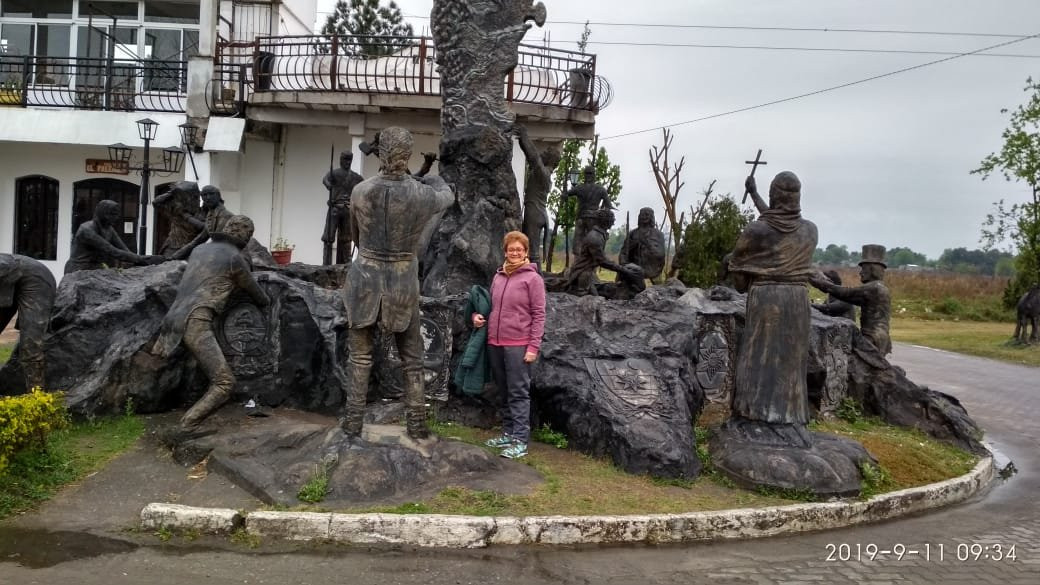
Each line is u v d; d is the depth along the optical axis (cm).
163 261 959
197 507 544
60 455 626
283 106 1880
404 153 590
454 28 938
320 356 793
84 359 773
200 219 1059
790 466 653
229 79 1933
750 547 567
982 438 1075
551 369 759
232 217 720
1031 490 809
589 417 713
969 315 3834
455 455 620
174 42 2298
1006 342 2559
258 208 2070
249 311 789
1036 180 2705
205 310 680
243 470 592
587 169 1427
